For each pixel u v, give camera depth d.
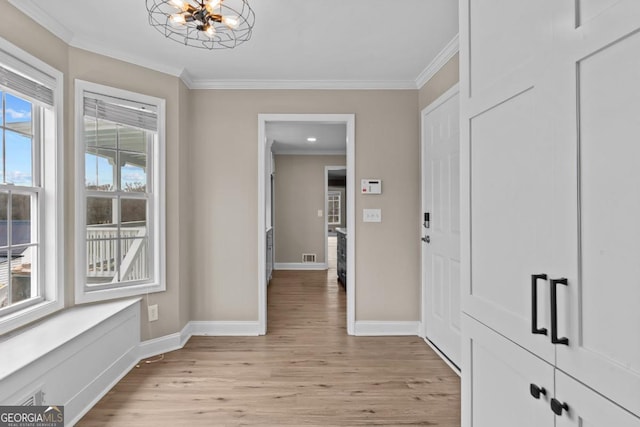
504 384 1.08
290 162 7.23
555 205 0.87
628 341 0.69
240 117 3.33
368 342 3.17
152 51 2.70
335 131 5.30
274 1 2.07
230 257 3.34
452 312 2.71
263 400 2.21
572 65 0.81
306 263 7.21
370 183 3.34
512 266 1.04
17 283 2.11
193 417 2.02
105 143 2.68
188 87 3.27
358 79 3.28
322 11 2.18
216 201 3.33
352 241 3.35
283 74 3.16
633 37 0.68
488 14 1.16
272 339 3.24
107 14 2.19
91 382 2.15
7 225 2.04
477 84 1.23
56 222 2.30
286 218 7.22
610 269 0.73
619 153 0.71
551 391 0.88
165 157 2.95
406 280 3.38
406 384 2.42
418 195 3.37
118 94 2.67
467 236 1.29
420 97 3.31
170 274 2.99
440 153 2.89
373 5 2.12
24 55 2.02
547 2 0.89
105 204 2.69
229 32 2.41
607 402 0.73
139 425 1.95
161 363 2.72
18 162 2.11
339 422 1.98
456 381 2.46
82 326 2.09
